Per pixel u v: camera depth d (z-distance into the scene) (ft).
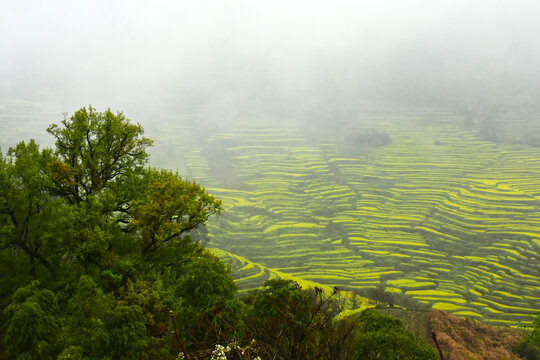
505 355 113.09
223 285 28.12
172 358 23.36
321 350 13.65
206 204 64.85
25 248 52.26
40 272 52.49
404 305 343.26
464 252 508.12
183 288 28.35
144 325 35.37
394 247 525.75
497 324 328.90
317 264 474.49
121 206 66.85
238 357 12.54
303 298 20.83
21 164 57.31
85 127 62.64
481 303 373.61
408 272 451.12
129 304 42.55
